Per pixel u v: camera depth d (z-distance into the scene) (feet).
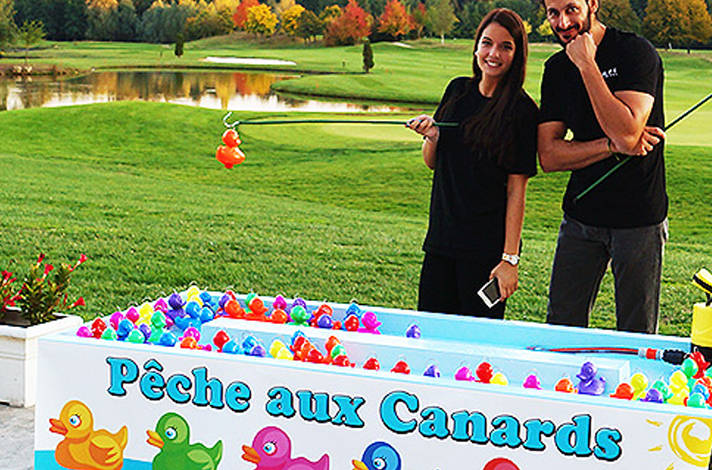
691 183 54.90
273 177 65.87
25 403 15.52
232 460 8.78
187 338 9.47
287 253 36.52
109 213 45.52
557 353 9.59
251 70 117.39
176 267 33.14
